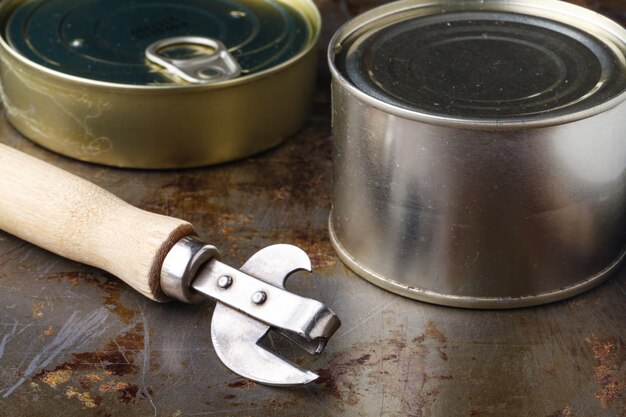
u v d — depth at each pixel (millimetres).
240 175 1538
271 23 1690
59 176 1328
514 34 1342
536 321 1239
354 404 1120
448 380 1153
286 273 1196
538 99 1184
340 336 1223
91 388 1143
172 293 1218
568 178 1160
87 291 1304
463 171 1141
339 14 1941
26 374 1163
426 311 1260
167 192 1495
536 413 1103
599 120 1131
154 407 1116
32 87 1516
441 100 1185
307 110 1637
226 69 1523
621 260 1312
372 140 1187
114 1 1739
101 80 1497
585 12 1345
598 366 1166
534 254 1212
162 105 1466
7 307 1273
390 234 1242
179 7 1734
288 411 1110
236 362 1151
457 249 1207
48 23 1657
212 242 1391
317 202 1478
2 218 1339
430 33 1350
